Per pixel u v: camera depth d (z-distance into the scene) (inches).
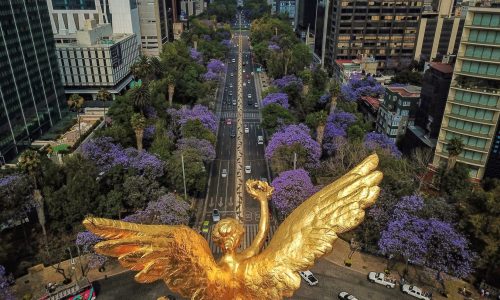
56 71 4618.6
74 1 6441.9
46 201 2458.2
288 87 4682.6
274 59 6156.5
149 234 600.7
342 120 3740.2
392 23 6382.9
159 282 2204.7
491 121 2896.2
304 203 656.4
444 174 2800.2
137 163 2780.5
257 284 595.5
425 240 2039.9
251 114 5017.2
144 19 7337.6
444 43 6402.6
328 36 6963.6
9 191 2340.1
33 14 4077.3
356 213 595.2
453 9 6899.6
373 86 4977.9
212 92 5462.6
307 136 3171.8
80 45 5275.6
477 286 2192.4
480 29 2807.6
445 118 3073.3
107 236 593.9
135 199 2593.5
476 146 2992.1
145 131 3437.5
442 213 2228.1
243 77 6747.1
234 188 3233.3
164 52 5718.5
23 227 2464.3
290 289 581.0
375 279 2217.0
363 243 2471.7
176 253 600.7
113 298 2090.3
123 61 5930.1
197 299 607.8
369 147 2977.4
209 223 2755.9
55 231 2539.4
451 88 3009.4
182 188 2925.7
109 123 3988.7
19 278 2224.4
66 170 2664.9
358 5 6254.9
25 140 3961.6
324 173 3053.6
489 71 2861.7
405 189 2527.1
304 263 584.7
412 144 3543.3
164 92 4485.7
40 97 4232.3
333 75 6589.6
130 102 3634.4
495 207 2033.7
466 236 2133.4
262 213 721.6
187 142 3225.9
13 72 3722.9
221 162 3700.8
